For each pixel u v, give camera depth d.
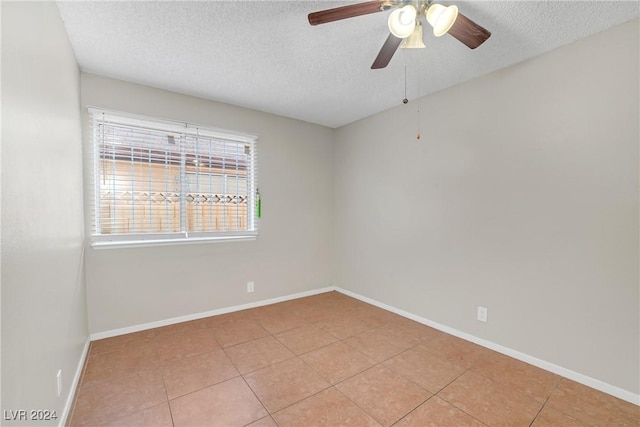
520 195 2.23
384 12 1.68
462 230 2.61
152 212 2.77
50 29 1.46
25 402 1.04
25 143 1.08
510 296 2.29
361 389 1.87
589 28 1.81
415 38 1.67
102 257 2.51
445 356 2.28
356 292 3.76
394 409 1.68
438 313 2.80
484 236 2.45
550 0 1.56
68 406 1.61
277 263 3.56
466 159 2.57
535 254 2.15
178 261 2.88
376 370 2.08
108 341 2.47
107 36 1.92
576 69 1.95
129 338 2.53
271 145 3.48
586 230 1.92
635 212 1.74
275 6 1.65
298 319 3.03
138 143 2.70
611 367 1.82
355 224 3.77
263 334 2.66
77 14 1.69
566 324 2.01
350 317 3.09
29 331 1.09
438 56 2.16
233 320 2.98
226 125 3.13
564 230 2.01
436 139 2.82
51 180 1.41
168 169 2.85
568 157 1.99
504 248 2.32
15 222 0.98
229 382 1.93
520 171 2.23
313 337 2.61
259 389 1.86
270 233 3.49
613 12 1.66
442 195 2.77
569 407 1.70
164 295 2.81
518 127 2.24
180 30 1.87
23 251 1.04
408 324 2.92
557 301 2.04
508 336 2.30
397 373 2.05
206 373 2.03
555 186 2.05
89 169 2.44
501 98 2.34
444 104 2.75
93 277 2.47
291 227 3.68
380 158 3.41
